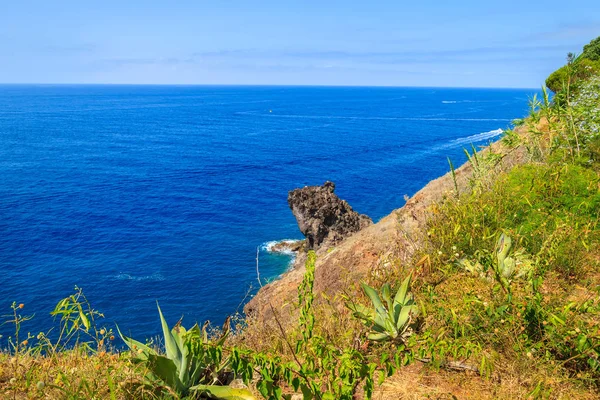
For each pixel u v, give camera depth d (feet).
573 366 13.58
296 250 146.72
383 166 296.30
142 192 238.68
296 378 11.91
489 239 21.70
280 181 261.85
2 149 379.14
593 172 28.58
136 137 475.72
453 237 22.79
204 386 12.60
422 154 340.39
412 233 27.76
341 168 294.25
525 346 14.05
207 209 205.16
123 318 104.73
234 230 173.99
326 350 13.29
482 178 30.89
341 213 120.06
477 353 13.51
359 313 15.81
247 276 128.98
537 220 23.66
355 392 13.39
